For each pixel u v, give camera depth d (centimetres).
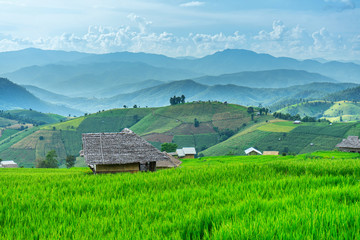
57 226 930
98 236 808
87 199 1280
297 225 730
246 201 1039
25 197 1352
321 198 1034
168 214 973
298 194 1127
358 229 677
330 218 751
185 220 864
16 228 917
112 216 1027
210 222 854
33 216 1067
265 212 903
